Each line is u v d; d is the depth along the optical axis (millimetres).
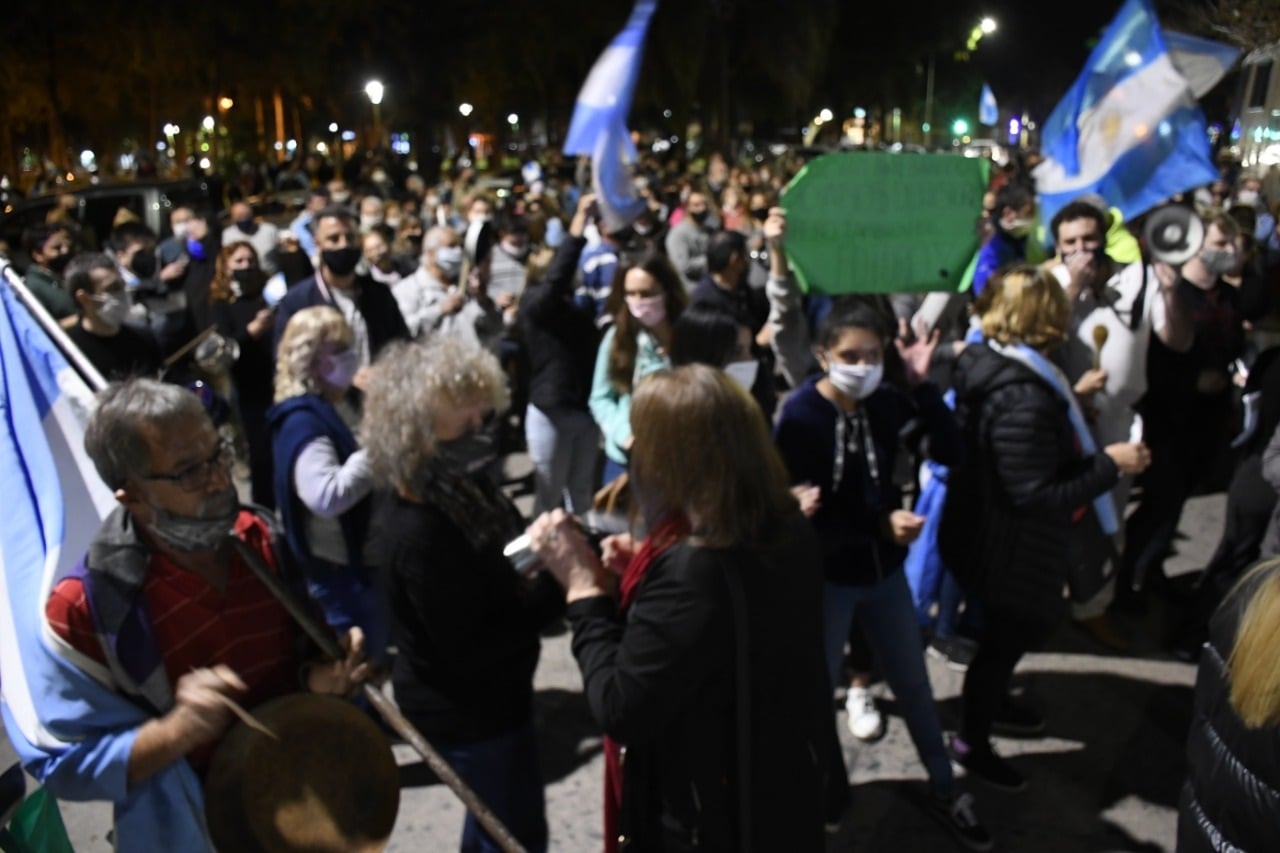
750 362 3660
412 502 2311
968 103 48656
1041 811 3402
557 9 27844
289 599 2010
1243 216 5668
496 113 36625
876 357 2951
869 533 3080
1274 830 1615
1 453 2139
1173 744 3754
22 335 2254
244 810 1861
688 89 30062
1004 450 3086
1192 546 5465
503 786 2453
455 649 2299
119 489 1846
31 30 22828
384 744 2049
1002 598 3215
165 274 6895
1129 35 3766
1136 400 4285
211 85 26203
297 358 3365
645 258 4020
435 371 2266
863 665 3854
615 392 4219
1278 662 1577
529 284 5270
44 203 12078
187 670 1966
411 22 27344
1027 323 3201
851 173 3289
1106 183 3953
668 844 1954
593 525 2508
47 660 1870
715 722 1886
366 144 39875
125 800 1959
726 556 1857
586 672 2002
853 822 3377
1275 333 5852
